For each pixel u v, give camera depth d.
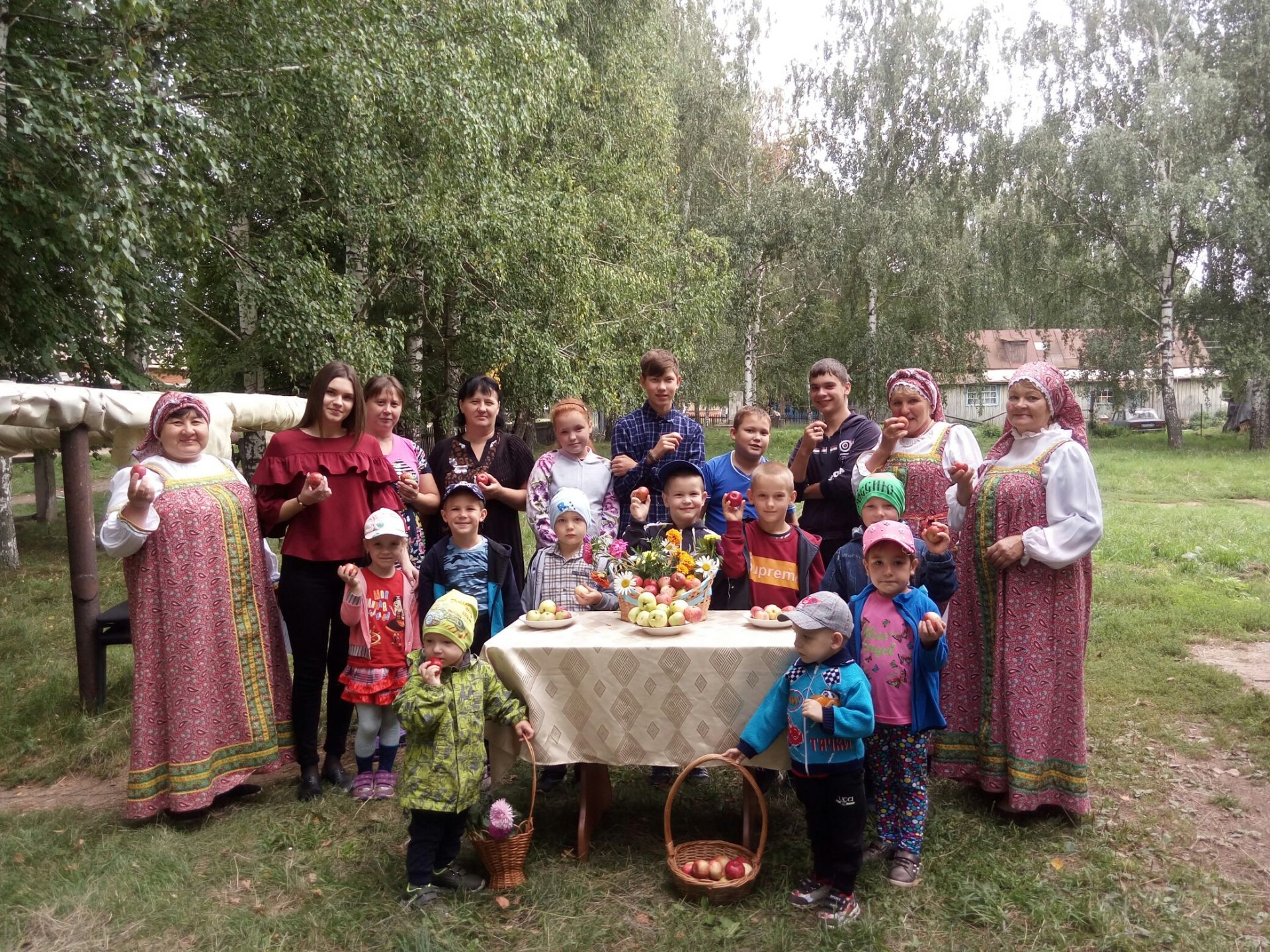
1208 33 24.44
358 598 3.83
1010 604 3.58
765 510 3.83
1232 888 3.14
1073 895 3.07
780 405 38.50
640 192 17.77
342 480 4.03
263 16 8.73
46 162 6.59
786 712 3.10
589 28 16.50
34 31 7.75
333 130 9.77
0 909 3.05
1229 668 5.77
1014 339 39.16
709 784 4.07
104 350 9.02
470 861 3.37
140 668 3.62
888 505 3.42
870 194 24.86
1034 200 25.08
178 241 7.81
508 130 11.64
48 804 4.06
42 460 12.80
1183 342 25.61
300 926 2.96
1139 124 23.62
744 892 3.07
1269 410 24.20
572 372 13.83
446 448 4.73
